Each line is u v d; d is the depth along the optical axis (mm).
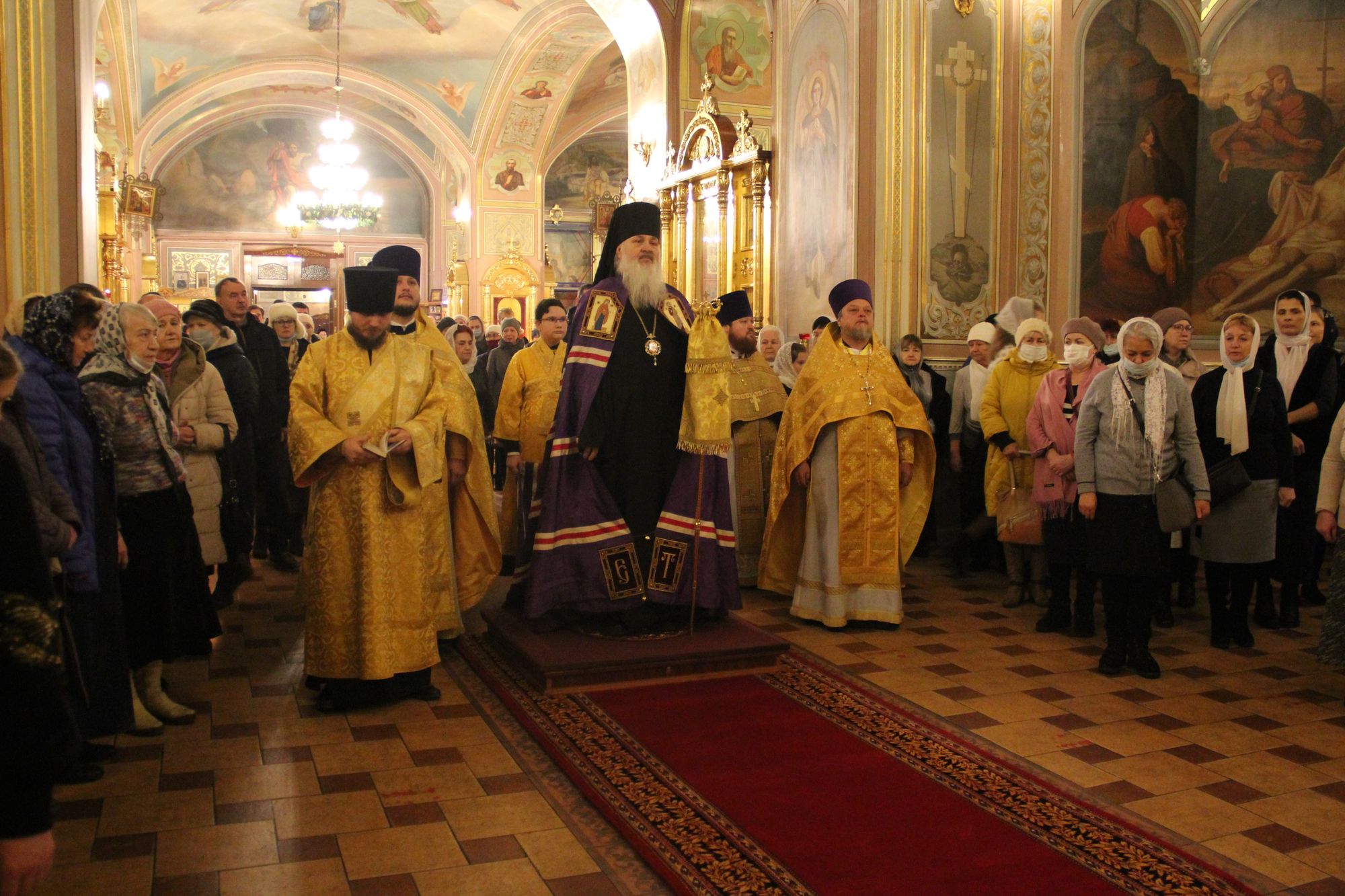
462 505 5820
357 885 3016
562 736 4223
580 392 5180
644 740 4191
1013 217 9234
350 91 24469
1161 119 9273
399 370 4625
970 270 9094
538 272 23328
